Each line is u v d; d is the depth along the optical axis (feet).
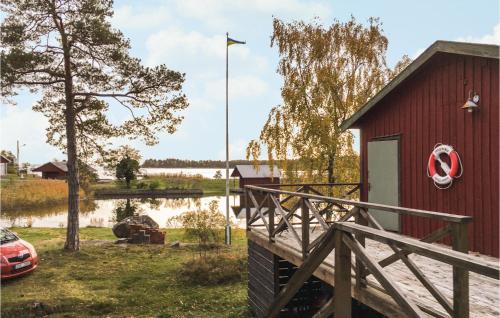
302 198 21.50
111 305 31.60
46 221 89.25
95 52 48.39
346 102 50.34
